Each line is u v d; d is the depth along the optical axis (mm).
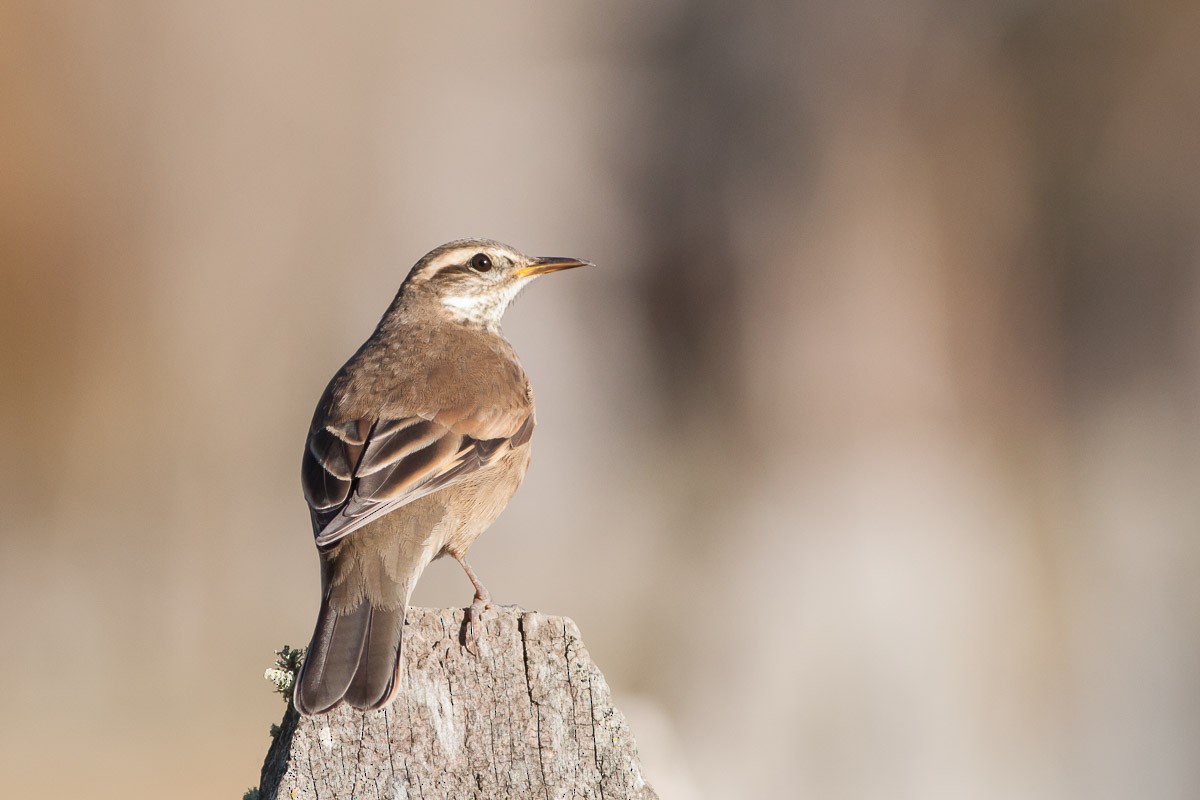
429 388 7816
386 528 7258
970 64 18375
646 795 5699
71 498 22531
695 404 19781
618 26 20406
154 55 23125
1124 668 18641
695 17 19344
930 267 18344
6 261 22672
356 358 8344
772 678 17750
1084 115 19078
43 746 17297
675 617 18656
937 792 17281
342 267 23078
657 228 19984
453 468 7492
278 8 23016
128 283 23078
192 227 23125
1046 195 19203
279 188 23094
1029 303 19094
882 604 17766
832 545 18031
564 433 21141
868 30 18203
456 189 22141
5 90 22859
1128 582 19188
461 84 22125
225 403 22828
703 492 19188
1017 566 18500
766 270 18719
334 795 5637
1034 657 18219
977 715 17656
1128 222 19453
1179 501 19641
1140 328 19797
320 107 22984
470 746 5754
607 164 20609
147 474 22609
